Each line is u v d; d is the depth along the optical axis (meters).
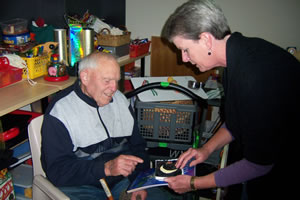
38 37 1.93
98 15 2.52
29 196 1.60
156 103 1.57
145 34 2.86
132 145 1.51
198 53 0.97
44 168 1.25
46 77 1.71
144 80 1.85
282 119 0.81
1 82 1.52
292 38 2.44
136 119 1.57
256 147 0.86
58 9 1.98
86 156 1.33
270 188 0.99
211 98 1.96
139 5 2.79
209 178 1.04
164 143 1.67
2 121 1.52
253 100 0.82
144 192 1.36
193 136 1.62
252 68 0.83
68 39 1.84
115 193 1.37
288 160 0.91
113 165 1.18
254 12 2.46
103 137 1.34
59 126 1.20
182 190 1.13
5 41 1.71
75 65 1.78
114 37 2.13
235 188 1.77
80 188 1.30
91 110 1.30
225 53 0.93
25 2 1.98
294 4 2.34
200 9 0.89
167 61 2.85
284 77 0.80
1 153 1.35
